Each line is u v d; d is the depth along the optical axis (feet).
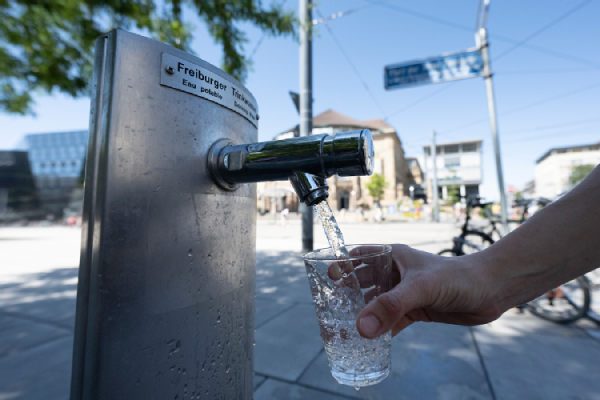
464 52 17.33
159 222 1.54
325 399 5.11
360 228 45.14
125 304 1.40
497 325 8.05
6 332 7.86
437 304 1.93
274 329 7.84
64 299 10.88
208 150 1.82
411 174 187.62
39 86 9.63
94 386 1.30
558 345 6.88
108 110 1.39
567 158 188.75
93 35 8.77
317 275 1.81
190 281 1.68
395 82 19.20
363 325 1.66
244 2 9.05
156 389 1.50
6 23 7.81
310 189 1.71
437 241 24.94
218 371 1.85
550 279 1.97
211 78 1.86
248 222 2.24
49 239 38.37
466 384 5.46
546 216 2.06
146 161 1.49
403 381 5.58
